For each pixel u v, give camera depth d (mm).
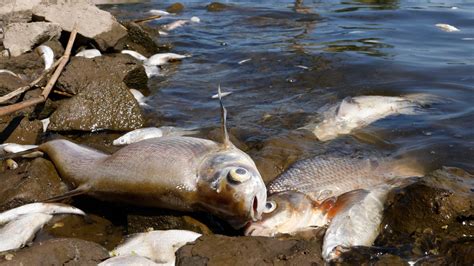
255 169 1390
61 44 2043
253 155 1564
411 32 2457
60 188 1497
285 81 1903
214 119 1729
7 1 2096
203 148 1423
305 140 1615
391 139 1622
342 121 1687
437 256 1337
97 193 1458
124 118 1714
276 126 1682
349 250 1341
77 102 1703
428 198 1377
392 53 2117
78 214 1454
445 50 2156
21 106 1630
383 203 1417
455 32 2439
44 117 1730
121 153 1458
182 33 2633
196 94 1863
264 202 1375
